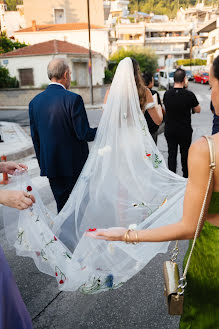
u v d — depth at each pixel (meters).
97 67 20.56
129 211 2.10
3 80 19.00
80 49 20.38
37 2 30.02
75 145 2.81
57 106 2.65
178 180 2.15
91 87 17.30
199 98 17.98
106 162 2.19
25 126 11.37
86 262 1.78
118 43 48.62
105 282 1.81
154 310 2.22
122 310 2.23
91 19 31.05
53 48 19.58
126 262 1.77
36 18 30.42
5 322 1.32
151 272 2.67
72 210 2.25
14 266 2.81
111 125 2.21
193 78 33.22
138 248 1.72
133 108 2.22
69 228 2.19
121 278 1.81
